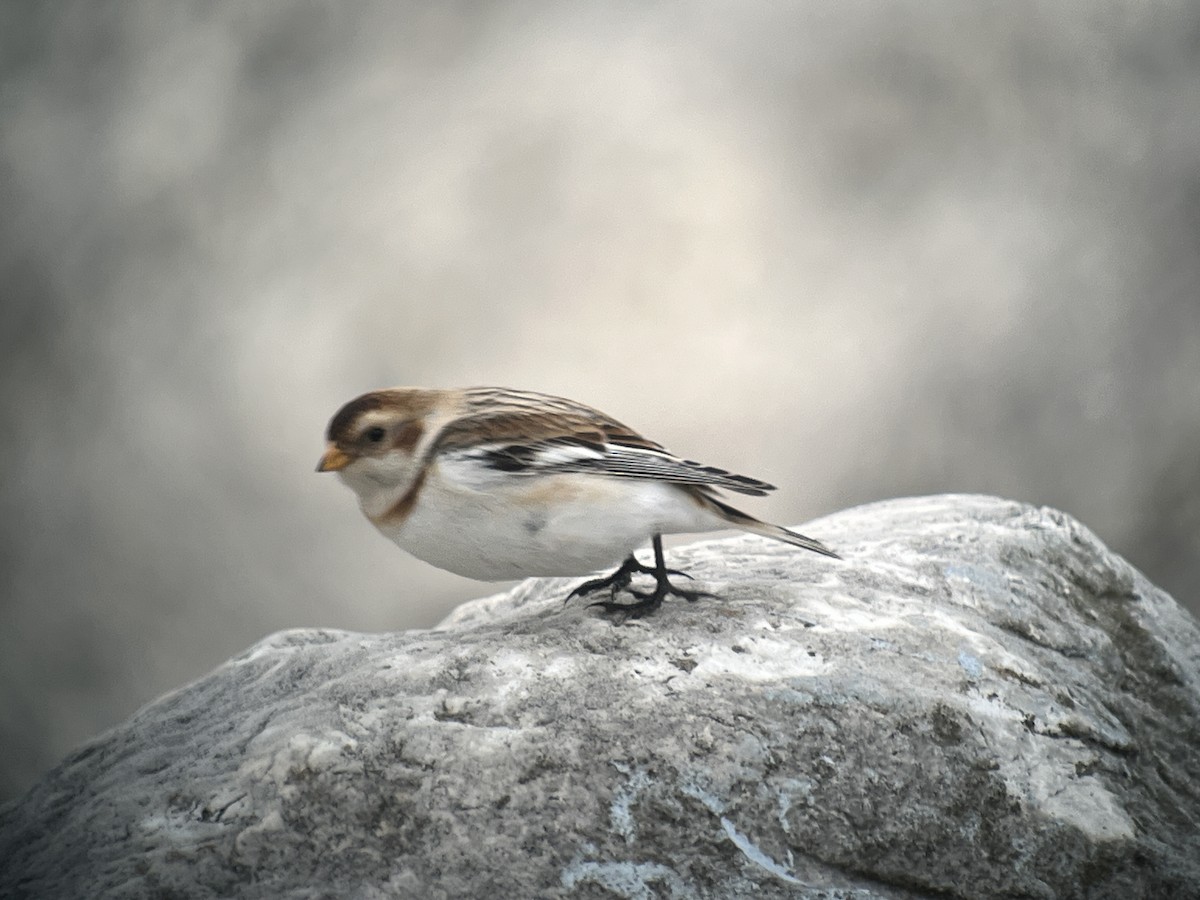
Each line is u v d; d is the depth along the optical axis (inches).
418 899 214.5
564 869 219.0
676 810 226.2
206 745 244.5
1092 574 311.4
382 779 228.1
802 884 222.2
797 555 306.2
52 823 238.2
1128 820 239.1
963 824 232.7
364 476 256.1
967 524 320.2
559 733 234.7
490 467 248.5
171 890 215.3
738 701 241.4
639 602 268.7
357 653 269.7
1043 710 252.5
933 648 259.1
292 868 218.5
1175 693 292.2
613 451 254.4
